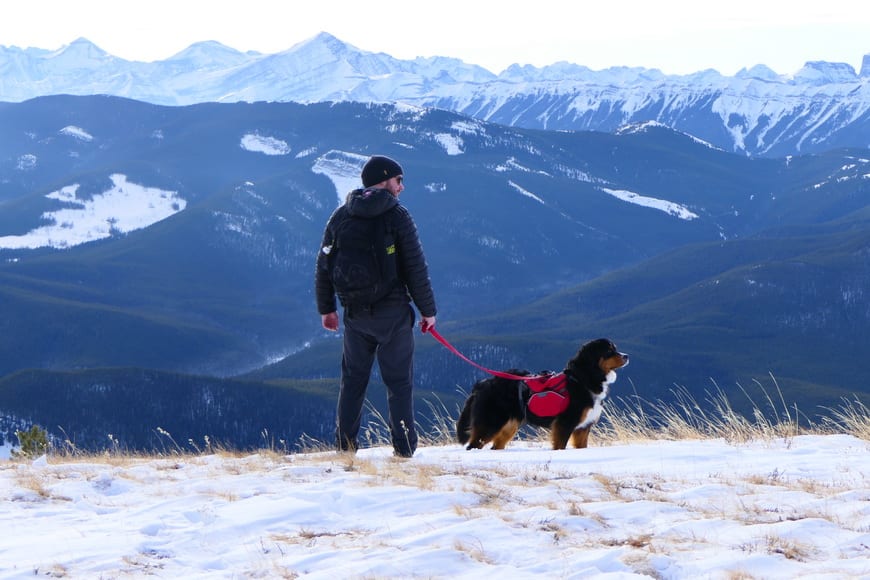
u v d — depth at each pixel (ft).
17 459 28.73
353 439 24.17
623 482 19.36
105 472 21.20
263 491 18.60
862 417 30.48
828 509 16.55
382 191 21.81
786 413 31.04
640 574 12.69
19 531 15.79
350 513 16.72
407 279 22.30
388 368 23.06
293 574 12.99
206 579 12.69
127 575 12.95
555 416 26.71
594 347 26.89
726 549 13.87
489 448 27.73
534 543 14.38
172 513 16.71
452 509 16.78
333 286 22.82
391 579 12.54
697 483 19.49
